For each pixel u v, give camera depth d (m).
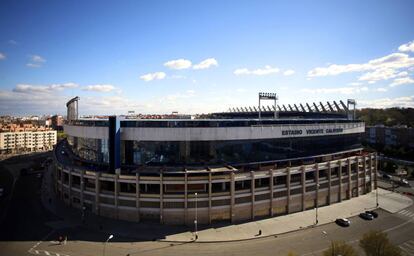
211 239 56.78
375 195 92.06
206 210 63.75
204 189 64.38
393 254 46.50
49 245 52.72
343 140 97.00
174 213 62.56
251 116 159.75
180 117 132.75
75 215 67.12
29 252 49.91
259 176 68.31
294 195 73.75
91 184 69.25
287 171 72.19
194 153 69.69
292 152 81.81
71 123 92.62
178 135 68.62
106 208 65.88
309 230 63.34
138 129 69.19
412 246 57.53
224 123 71.62
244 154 73.94
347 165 86.62
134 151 70.50
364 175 92.75
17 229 59.69
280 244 56.00
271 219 68.56
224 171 64.38
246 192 67.19
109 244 53.59
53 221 63.84
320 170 81.25
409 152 151.00
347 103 124.69
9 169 136.00
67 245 52.88
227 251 52.47
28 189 93.88
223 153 71.62
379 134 189.00
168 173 63.62
